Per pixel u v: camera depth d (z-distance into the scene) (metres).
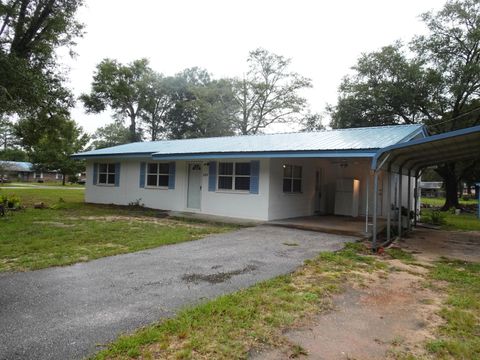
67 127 20.28
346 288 4.84
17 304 3.87
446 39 21.81
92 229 9.13
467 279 5.48
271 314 3.75
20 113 14.11
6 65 12.01
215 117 37.25
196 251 6.88
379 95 22.56
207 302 3.97
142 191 15.66
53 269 5.36
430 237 10.56
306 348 3.06
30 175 55.53
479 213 18.56
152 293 4.33
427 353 3.06
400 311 4.06
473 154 10.39
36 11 14.99
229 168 12.71
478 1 21.03
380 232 9.99
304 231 9.83
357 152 8.85
